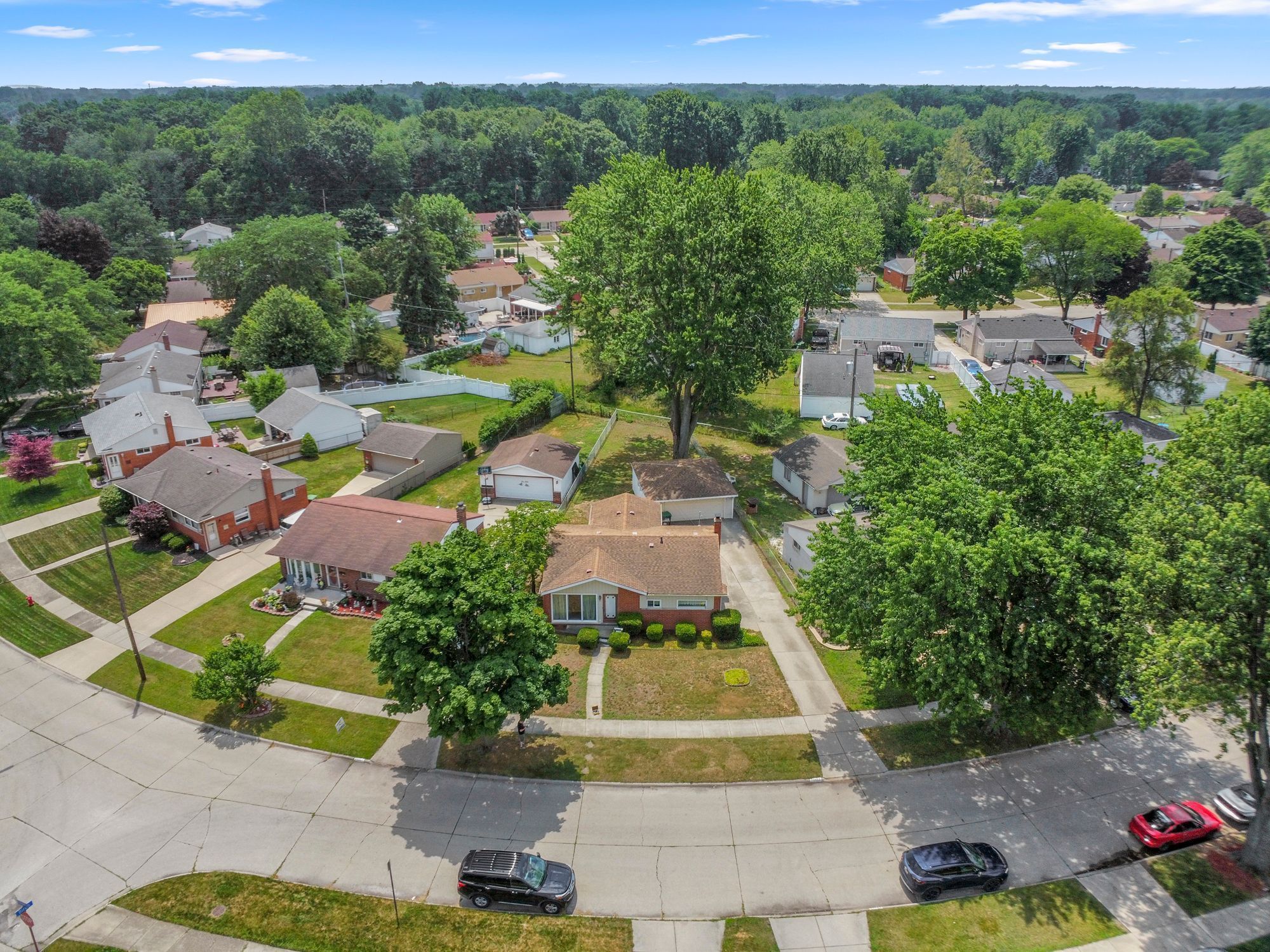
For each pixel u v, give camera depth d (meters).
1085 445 30.88
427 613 30.61
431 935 25.83
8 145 152.88
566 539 45.22
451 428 73.69
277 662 36.12
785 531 50.47
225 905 26.88
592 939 25.72
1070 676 30.64
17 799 31.52
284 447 65.75
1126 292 116.62
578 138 191.62
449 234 131.12
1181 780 32.81
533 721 35.62
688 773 32.62
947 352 99.38
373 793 31.80
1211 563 24.89
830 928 26.19
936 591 29.41
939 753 33.94
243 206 148.75
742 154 198.25
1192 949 25.64
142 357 79.50
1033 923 26.42
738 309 58.03
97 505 56.19
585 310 61.72
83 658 40.38
